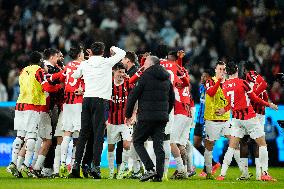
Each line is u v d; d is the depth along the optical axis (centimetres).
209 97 4219
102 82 3775
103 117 3775
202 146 4653
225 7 8012
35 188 3084
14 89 6644
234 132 3981
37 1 7919
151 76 3494
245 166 4091
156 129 3519
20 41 7375
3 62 7012
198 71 6950
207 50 7375
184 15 7981
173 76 3912
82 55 4078
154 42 7631
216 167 4450
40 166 3925
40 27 7475
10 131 5409
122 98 4038
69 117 4019
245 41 7612
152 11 8038
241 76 4625
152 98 3478
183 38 7675
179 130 3975
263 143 3953
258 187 3428
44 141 3956
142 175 3741
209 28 7688
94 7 7900
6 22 7650
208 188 3294
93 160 3775
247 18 7906
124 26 7888
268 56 7431
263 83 4072
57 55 4053
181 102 3978
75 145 4150
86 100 3775
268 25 7856
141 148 3512
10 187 3127
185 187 3275
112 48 3875
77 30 7538
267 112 5569
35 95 3875
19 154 3938
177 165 3975
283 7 8025
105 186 3203
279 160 5562
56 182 3444
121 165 4034
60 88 4041
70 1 7900
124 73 4031
